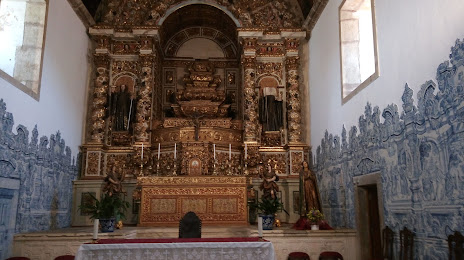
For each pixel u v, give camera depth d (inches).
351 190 405.1
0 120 329.4
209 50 689.6
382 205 331.0
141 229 430.9
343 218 427.2
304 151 576.7
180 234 299.7
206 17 652.1
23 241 356.2
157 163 514.0
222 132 569.9
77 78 542.0
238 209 466.6
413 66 284.2
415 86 281.3
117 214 426.0
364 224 382.6
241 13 615.2
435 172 255.0
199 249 258.4
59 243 360.8
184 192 468.4
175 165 515.8
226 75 680.4
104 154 570.3
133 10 612.7
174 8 610.9
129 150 575.8
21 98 368.8
